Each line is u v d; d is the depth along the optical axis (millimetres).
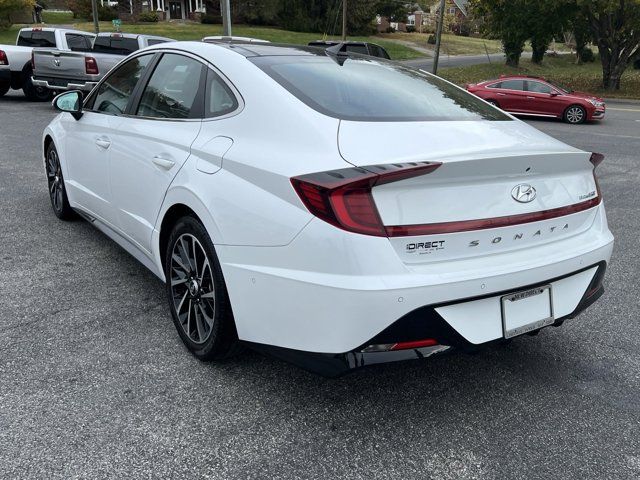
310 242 2309
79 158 4457
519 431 2621
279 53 3254
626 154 11258
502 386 2990
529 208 2586
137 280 4172
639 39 28578
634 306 4082
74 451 2369
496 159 2371
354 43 16297
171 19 60656
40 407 2645
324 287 2275
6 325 3420
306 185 2316
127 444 2426
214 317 2855
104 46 15555
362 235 2229
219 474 2279
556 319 2729
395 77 3371
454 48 59281
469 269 2393
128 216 3689
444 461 2406
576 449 2508
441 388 2955
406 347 2340
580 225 2883
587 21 30922
